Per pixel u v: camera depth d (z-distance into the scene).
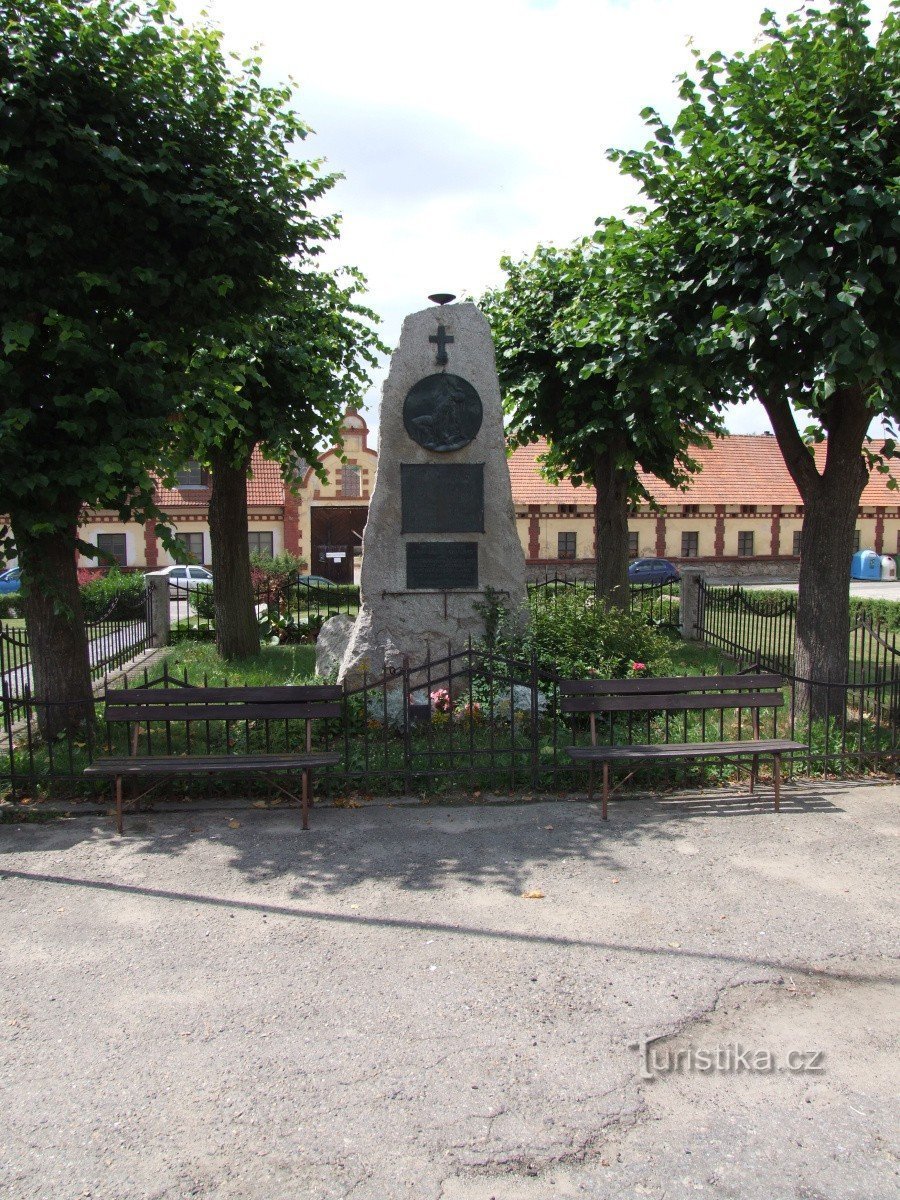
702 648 13.84
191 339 7.54
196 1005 3.73
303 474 35.59
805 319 6.38
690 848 5.41
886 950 4.15
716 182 7.04
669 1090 3.18
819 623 7.98
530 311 12.55
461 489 8.26
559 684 6.45
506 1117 3.03
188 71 7.46
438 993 3.80
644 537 38.31
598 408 11.70
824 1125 3.00
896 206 5.89
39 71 6.22
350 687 8.12
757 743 6.34
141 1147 2.90
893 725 7.16
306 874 5.05
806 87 6.41
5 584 26.52
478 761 6.68
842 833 5.66
